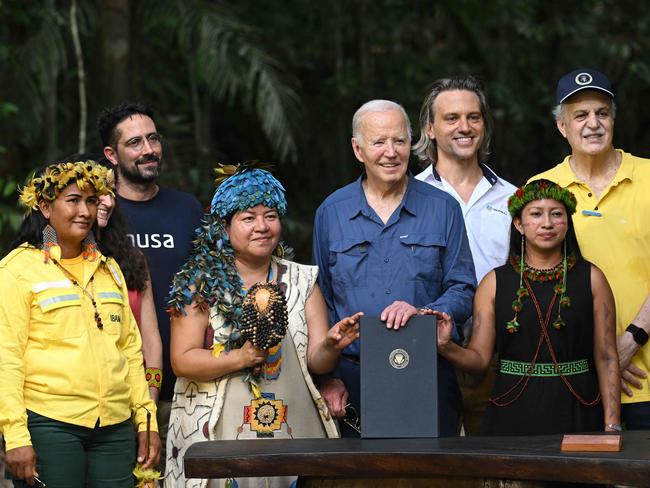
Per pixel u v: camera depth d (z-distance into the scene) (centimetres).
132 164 570
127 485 478
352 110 1265
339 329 477
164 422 559
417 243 525
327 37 1295
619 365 510
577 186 555
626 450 401
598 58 1398
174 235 570
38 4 1045
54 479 458
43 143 1071
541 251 505
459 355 495
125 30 1027
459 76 579
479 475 403
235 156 1303
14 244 479
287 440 449
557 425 494
